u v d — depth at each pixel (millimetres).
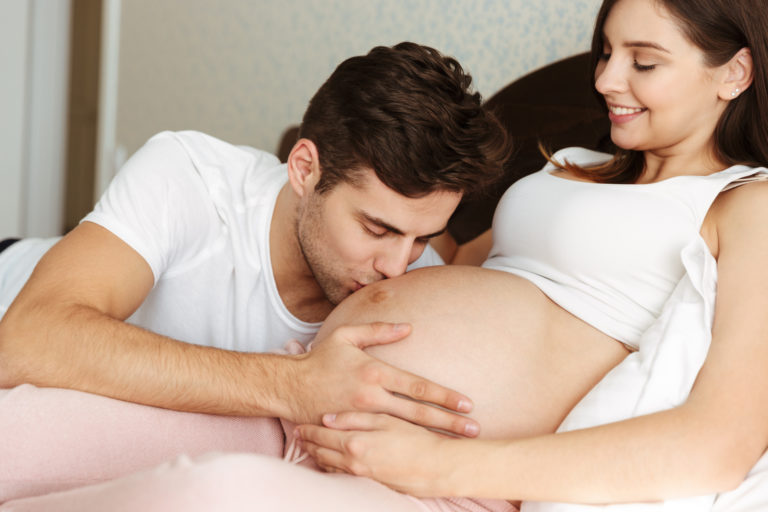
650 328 916
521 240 1162
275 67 2324
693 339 844
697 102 1021
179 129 2629
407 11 1975
